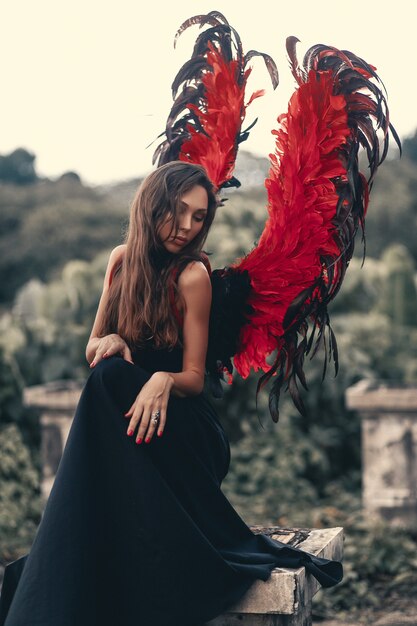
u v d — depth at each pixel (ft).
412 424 20.84
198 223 8.43
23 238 100.83
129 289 8.46
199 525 8.41
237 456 23.86
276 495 22.13
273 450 23.90
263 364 9.07
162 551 7.95
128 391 8.27
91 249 99.55
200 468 8.52
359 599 16.15
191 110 9.89
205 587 7.92
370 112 8.64
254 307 8.81
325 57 8.93
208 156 9.50
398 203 86.94
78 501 7.88
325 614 15.51
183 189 8.29
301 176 8.69
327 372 25.59
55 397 20.90
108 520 8.07
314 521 19.60
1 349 24.93
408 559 18.03
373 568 17.62
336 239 8.67
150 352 8.61
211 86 9.53
